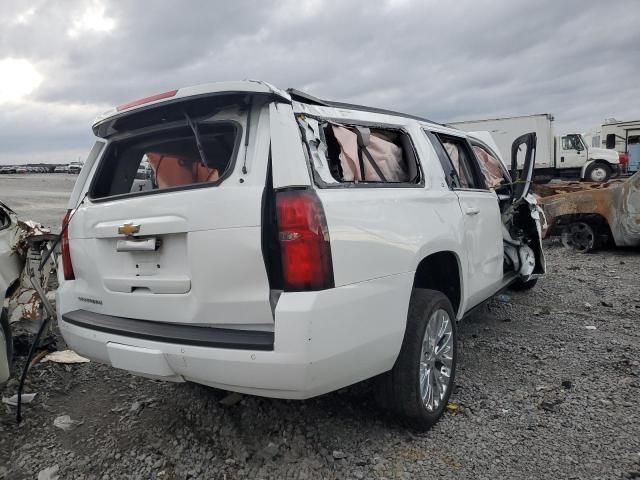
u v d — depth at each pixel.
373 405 3.32
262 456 2.86
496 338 4.71
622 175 25.12
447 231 3.40
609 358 4.13
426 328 3.03
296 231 2.32
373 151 3.22
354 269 2.50
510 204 5.36
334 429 3.10
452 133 4.33
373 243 2.64
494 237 4.44
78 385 3.94
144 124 3.01
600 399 3.42
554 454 2.82
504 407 3.37
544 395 3.51
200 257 2.46
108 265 2.92
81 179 3.36
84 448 3.06
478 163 4.64
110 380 4.00
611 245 9.59
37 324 4.24
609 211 8.77
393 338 2.74
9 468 2.89
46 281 4.23
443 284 3.79
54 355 4.43
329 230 2.38
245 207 2.38
